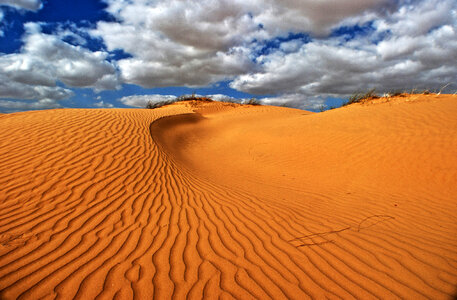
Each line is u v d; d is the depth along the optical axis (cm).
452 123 863
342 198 596
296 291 277
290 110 2561
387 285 284
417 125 916
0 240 347
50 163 600
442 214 490
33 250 332
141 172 655
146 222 429
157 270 305
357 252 351
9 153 620
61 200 473
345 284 287
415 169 706
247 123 1817
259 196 606
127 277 291
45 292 263
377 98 1617
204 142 1401
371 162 794
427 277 296
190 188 626
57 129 808
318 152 948
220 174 830
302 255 344
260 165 933
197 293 270
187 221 441
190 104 2848
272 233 408
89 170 600
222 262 326
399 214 493
